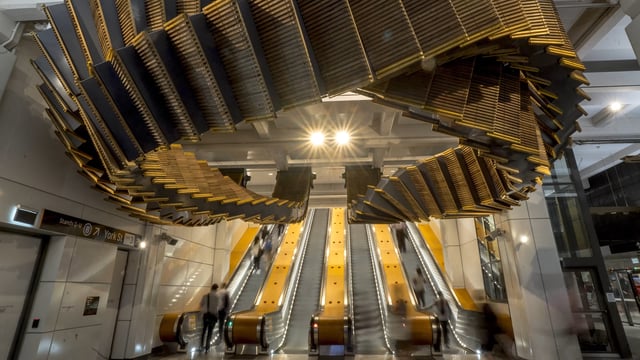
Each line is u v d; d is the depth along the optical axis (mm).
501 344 9047
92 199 6488
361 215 7324
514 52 2359
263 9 2041
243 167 10797
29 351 5125
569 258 8727
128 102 2184
